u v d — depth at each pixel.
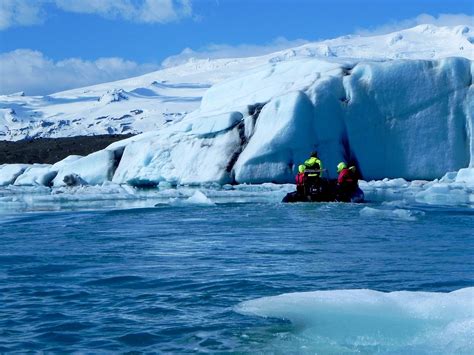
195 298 6.29
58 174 33.28
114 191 24.52
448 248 9.30
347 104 27.38
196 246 9.82
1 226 13.28
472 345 4.55
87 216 15.38
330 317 5.35
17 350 4.83
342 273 7.40
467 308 5.34
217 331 5.17
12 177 36.62
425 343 4.71
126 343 4.96
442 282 6.84
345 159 26.94
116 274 7.54
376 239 10.34
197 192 18.69
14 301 6.29
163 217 14.76
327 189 18.69
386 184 24.97
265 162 26.42
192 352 4.72
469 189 21.25
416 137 27.34
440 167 27.08
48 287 6.89
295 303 5.76
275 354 4.61
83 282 7.13
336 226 12.30
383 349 4.62
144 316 5.68
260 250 9.26
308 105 26.78
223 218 14.27
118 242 10.45
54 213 16.52
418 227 12.01
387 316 5.32
